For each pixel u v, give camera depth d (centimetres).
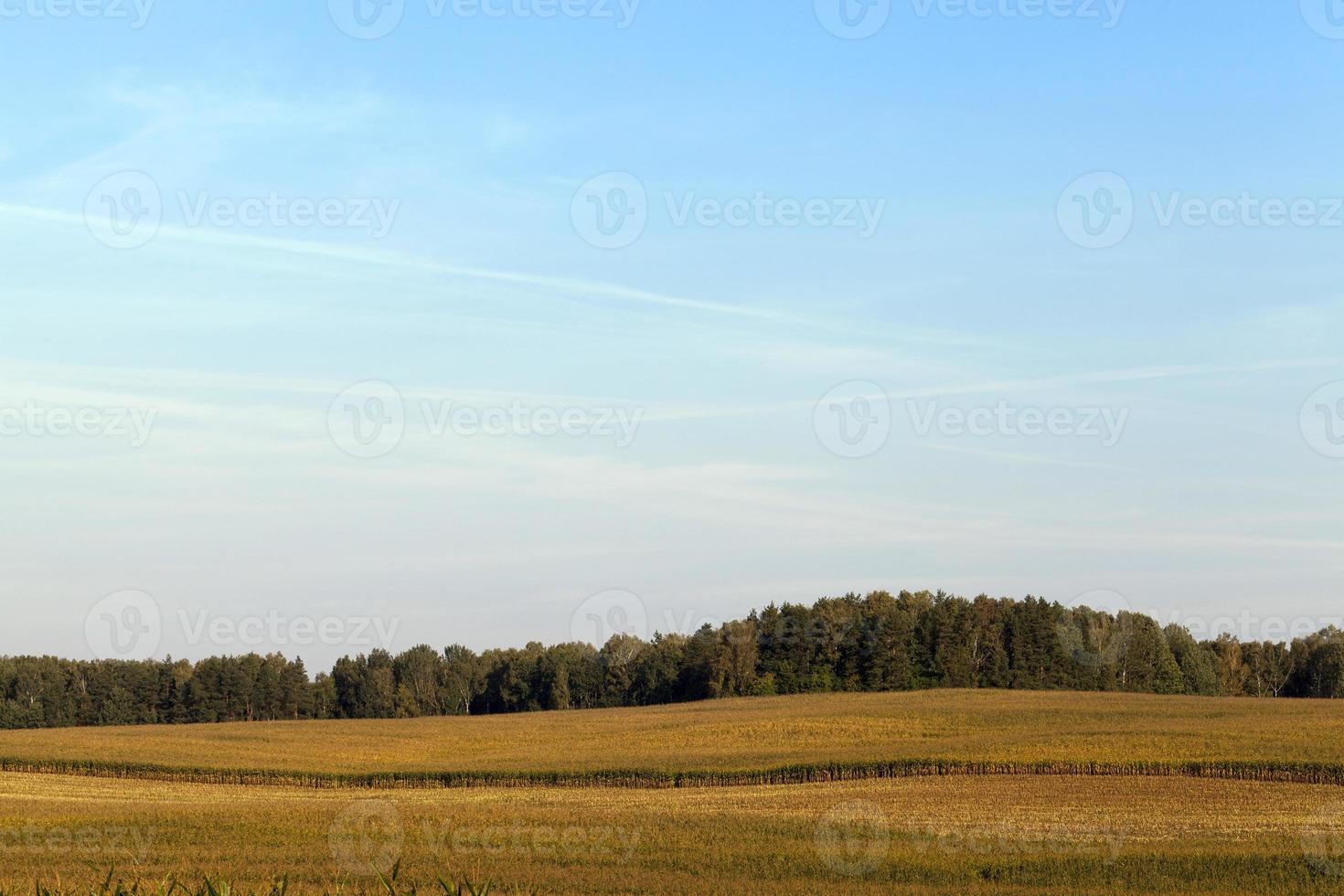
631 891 2886
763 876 3116
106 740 7694
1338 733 6000
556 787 5319
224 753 6800
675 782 5322
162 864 3175
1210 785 4609
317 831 3703
